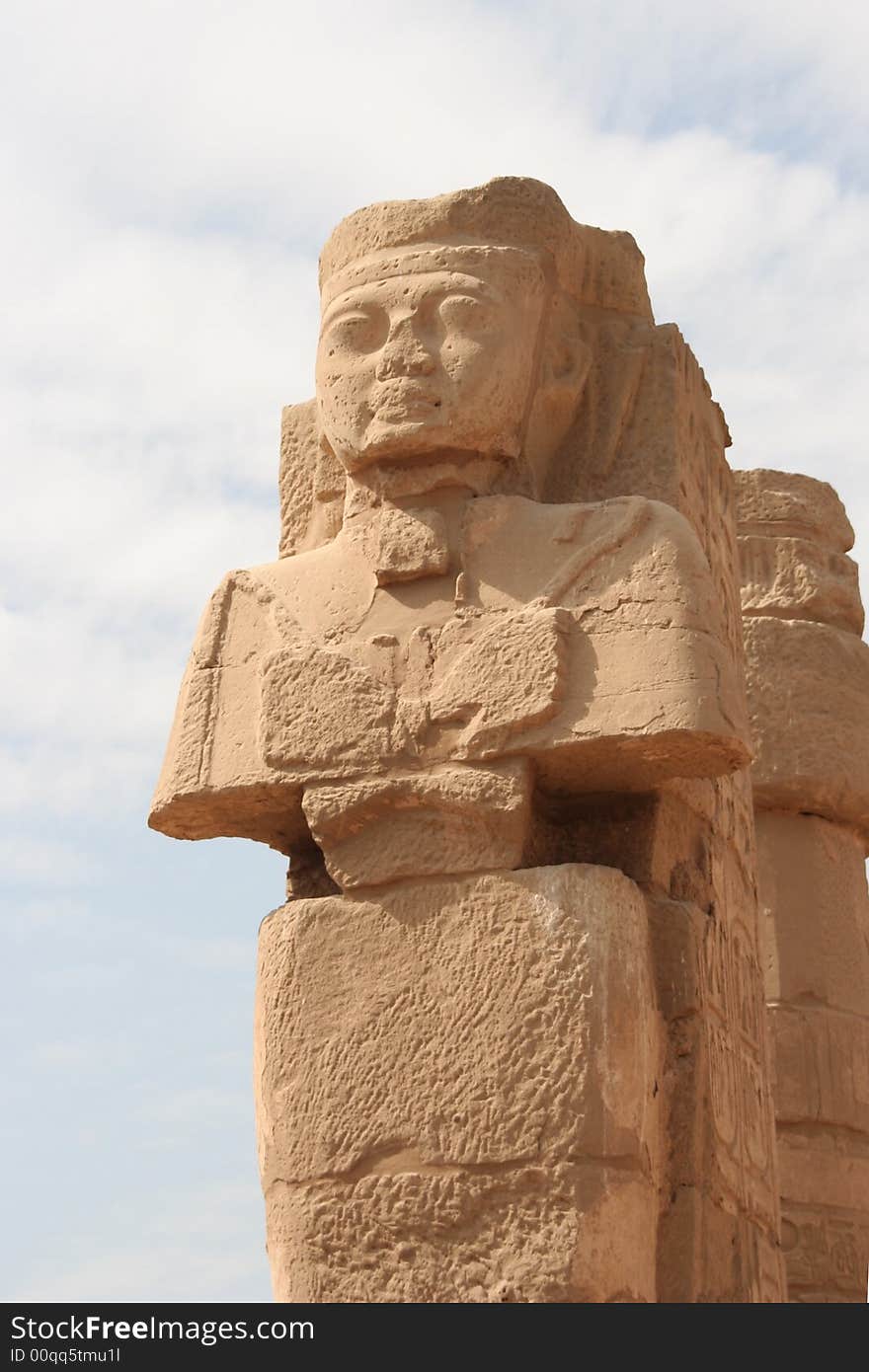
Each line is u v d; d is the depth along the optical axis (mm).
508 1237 5086
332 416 5816
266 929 5590
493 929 5285
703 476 6297
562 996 5184
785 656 8273
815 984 7957
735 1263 5527
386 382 5703
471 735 5395
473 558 5625
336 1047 5352
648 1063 5258
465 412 5660
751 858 6336
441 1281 5109
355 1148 5262
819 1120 7793
